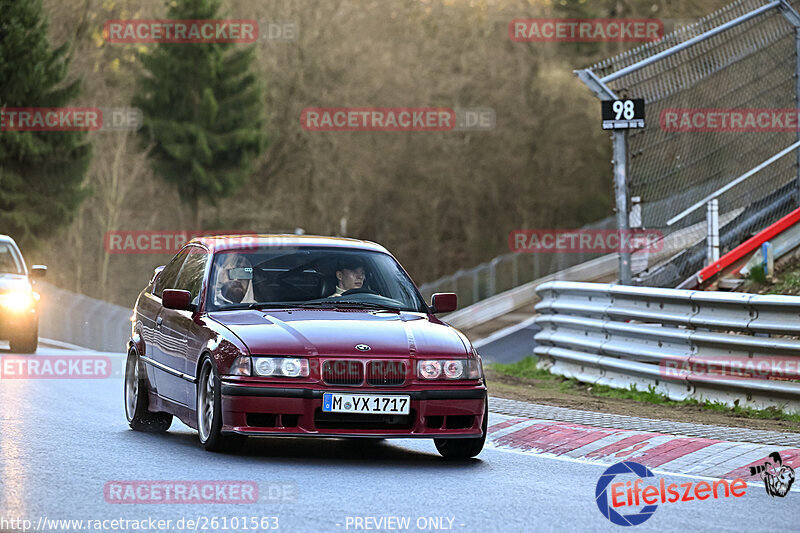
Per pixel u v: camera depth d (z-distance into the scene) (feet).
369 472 89.25
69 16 619.26
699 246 189.47
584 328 164.66
